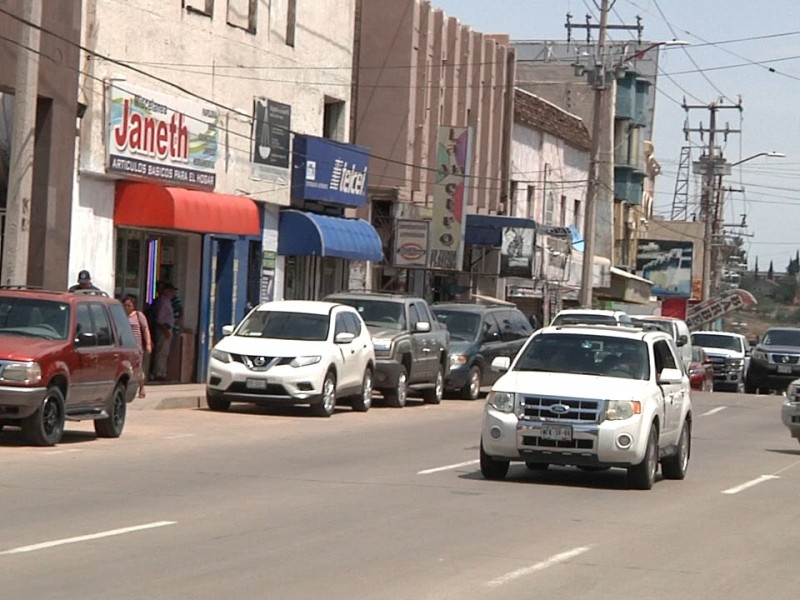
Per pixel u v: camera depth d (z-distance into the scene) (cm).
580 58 8050
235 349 2898
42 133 2886
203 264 3650
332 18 4353
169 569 1138
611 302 8350
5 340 2061
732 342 6050
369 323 3450
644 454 1862
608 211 8088
